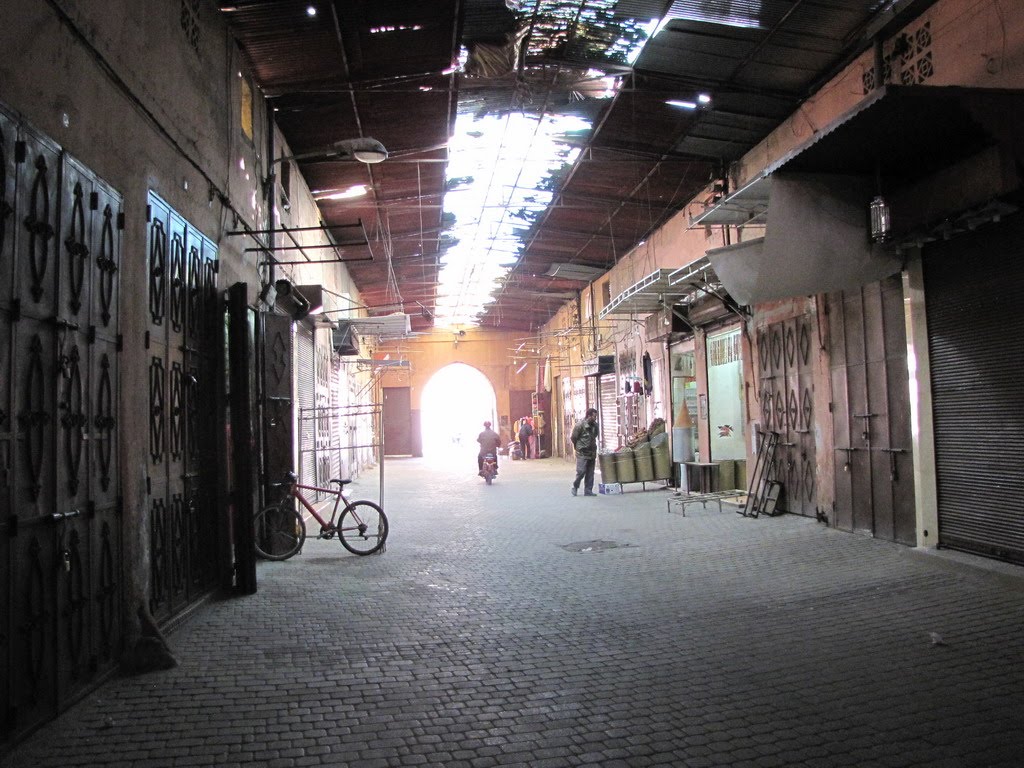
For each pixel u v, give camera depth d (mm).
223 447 6641
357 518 8586
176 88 5867
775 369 10664
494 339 35469
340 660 4707
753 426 11266
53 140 3785
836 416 9094
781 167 6730
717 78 9719
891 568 6875
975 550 6785
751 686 4090
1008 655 4461
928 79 7508
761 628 5211
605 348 22484
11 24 3402
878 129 5805
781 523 9766
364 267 20906
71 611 3904
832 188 6934
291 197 11758
